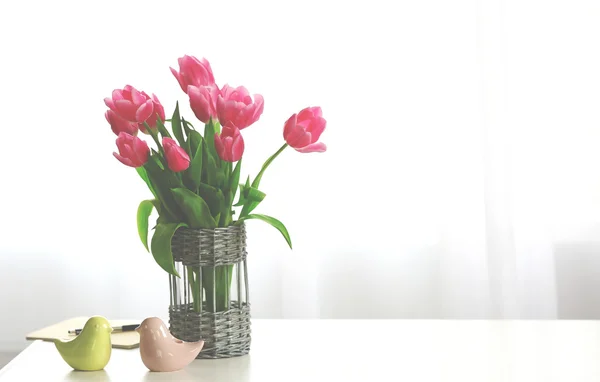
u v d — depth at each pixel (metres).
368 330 1.54
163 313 2.89
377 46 2.87
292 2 2.87
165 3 2.89
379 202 2.86
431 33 2.86
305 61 2.87
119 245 2.89
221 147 1.24
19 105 2.90
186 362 1.23
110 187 2.89
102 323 1.24
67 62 2.90
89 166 2.90
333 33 2.87
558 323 1.56
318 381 1.16
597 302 2.80
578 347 1.35
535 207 2.82
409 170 2.86
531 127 2.83
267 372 1.21
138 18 2.89
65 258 2.90
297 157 2.84
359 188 2.86
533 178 2.82
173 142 1.22
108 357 1.25
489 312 2.81
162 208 1.31
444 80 2.86
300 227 2.83
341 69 2.87
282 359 1.30
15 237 2.91
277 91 2.87
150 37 2.89
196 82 1.30
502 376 1.17
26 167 2.90
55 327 1.56
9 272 2.91
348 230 2.86
